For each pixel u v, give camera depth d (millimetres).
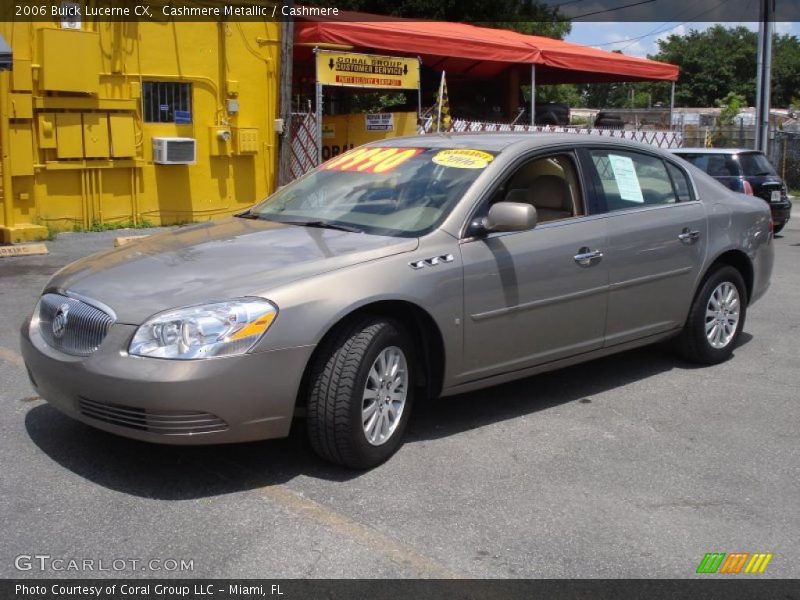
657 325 5859
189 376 3777
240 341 3869
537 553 3590
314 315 4043
